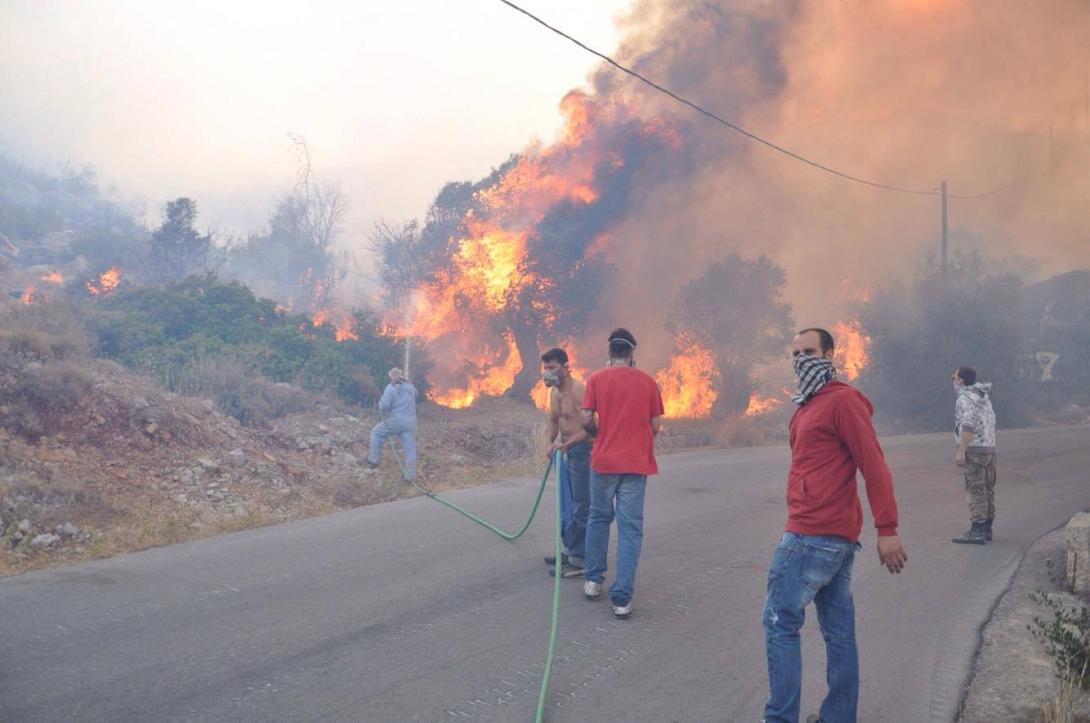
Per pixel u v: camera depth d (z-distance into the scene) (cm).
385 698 437
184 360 1438
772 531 907
